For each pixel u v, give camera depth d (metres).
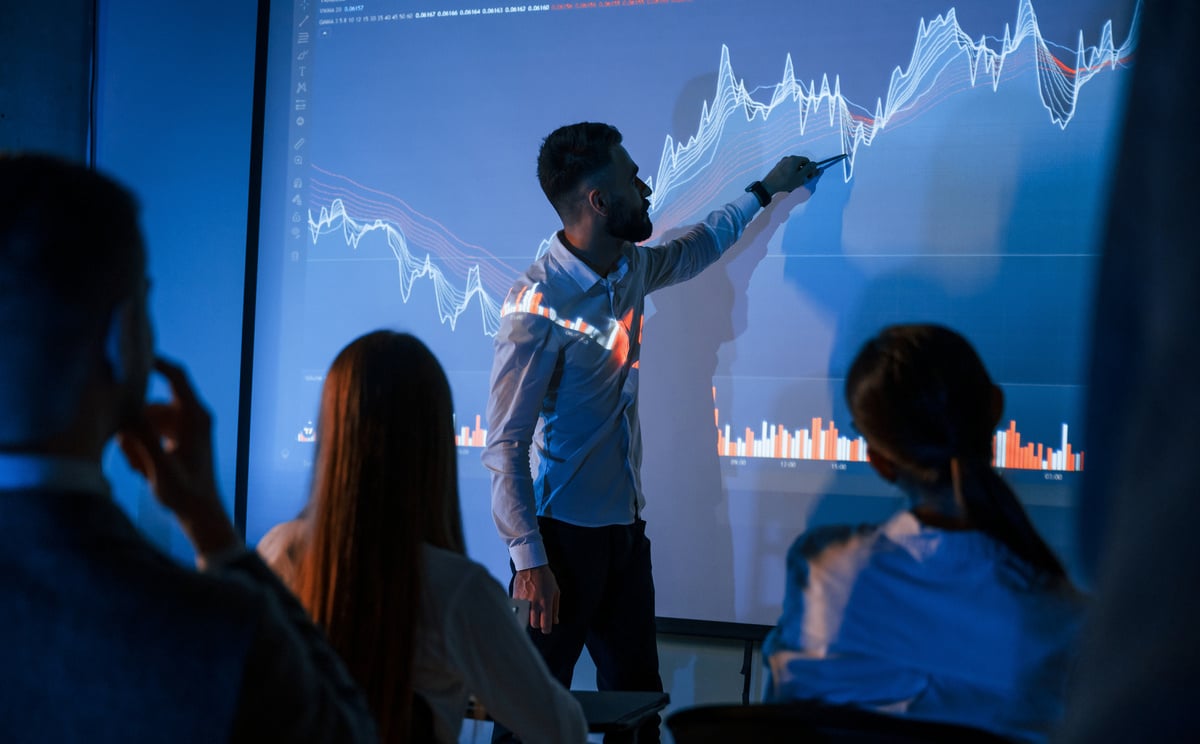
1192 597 0.24
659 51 2.66
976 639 0.95
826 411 2.51
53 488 0.65
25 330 0.63
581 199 2.22
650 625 2.34
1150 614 0.25
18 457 0.65
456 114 2.82
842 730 0.90
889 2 2.49
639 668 2.31
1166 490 0.24
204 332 3.02
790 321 2.54
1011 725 0.92
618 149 2.24
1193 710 0.24
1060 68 2.36
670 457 2.62
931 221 2.44
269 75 2.96
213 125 3.04
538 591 2.13
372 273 2.87
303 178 2.92
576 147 2.21
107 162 3.11
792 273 2.54
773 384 2.54
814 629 1.03
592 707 1.65
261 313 2.95
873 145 2.49
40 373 0.64
